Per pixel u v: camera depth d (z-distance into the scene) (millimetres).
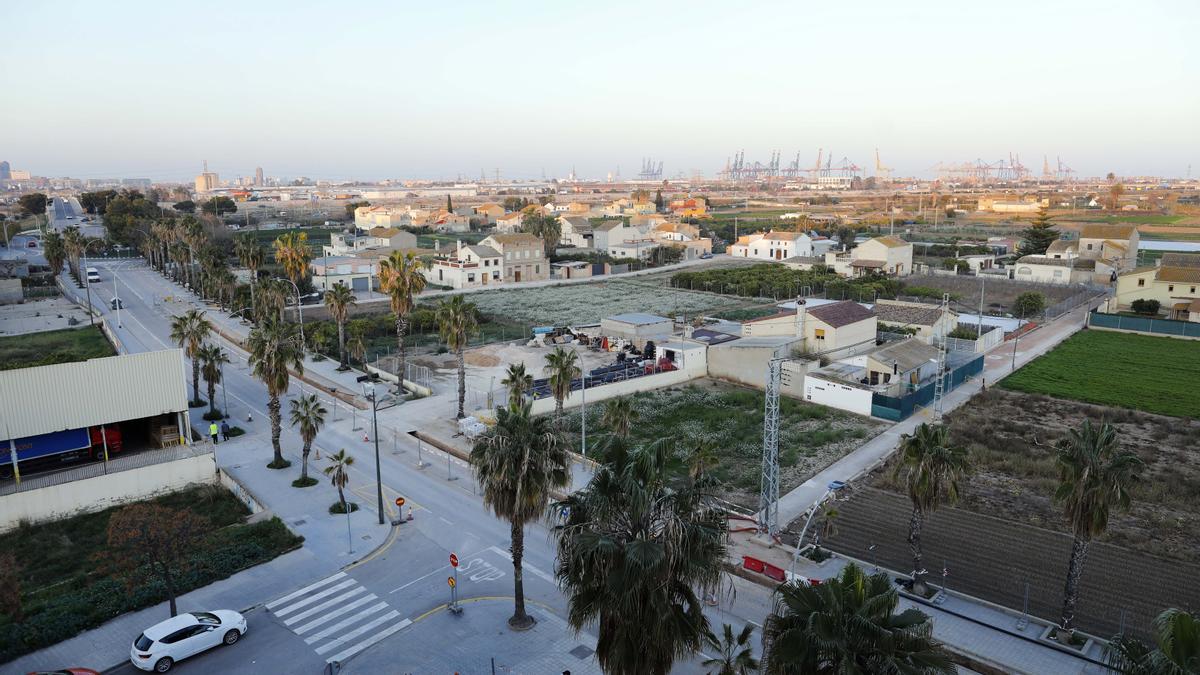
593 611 21453
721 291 127125
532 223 172750
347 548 38156
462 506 43688
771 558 37250
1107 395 66438
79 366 45594
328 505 43594
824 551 37469
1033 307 100438
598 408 62594
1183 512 43000
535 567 36531
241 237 156000
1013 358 76375
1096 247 139250
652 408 62656
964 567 36469
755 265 156125
